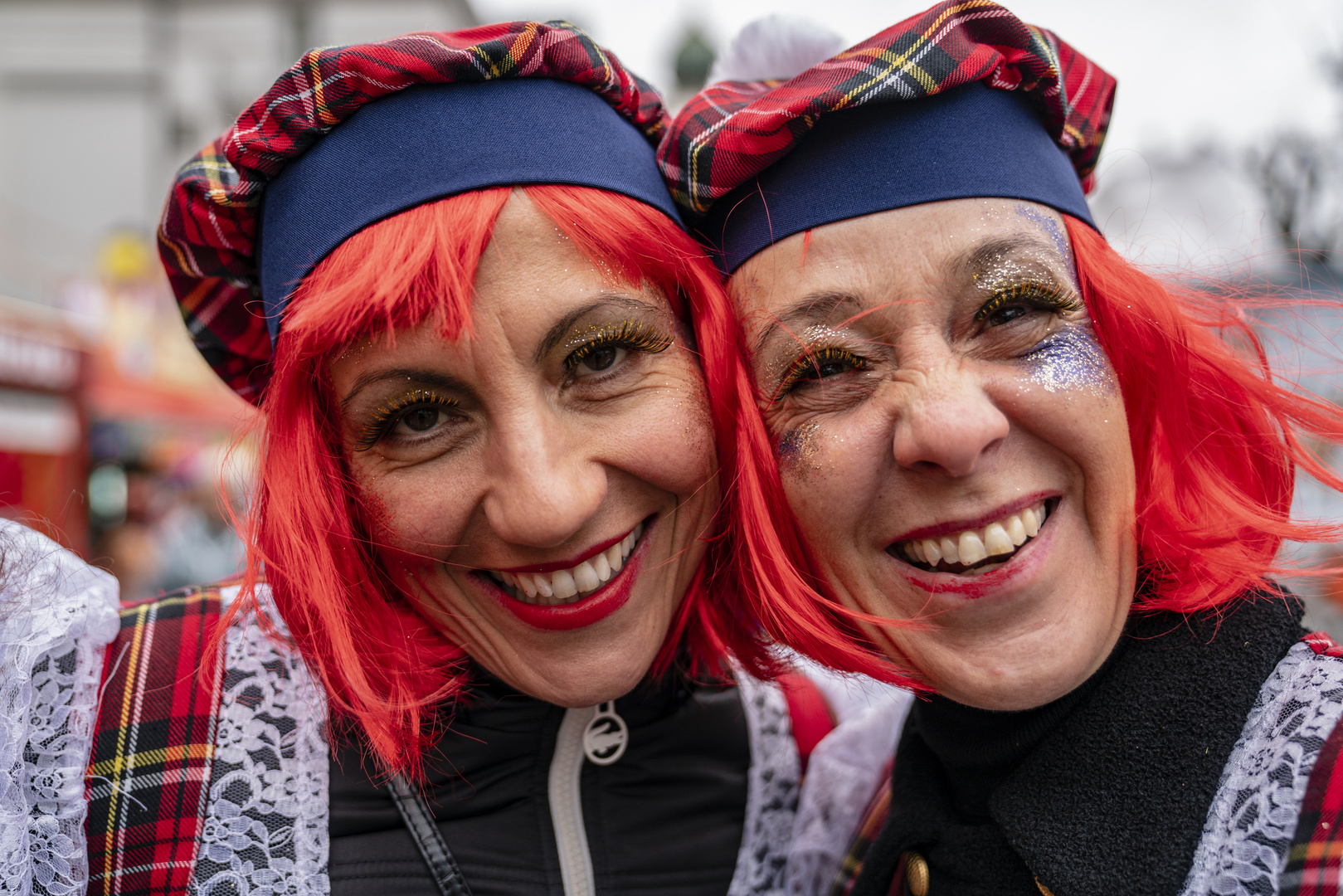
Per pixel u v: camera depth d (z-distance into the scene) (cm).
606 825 94
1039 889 79
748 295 85
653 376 83
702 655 99
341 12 1333
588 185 80
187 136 1280
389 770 85
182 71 1288
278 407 83
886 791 106
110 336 671
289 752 86
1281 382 95
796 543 87
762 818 103
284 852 83
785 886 102
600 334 78
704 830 98
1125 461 80
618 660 86
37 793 77
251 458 89
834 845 105
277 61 1308
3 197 1211
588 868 92
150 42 1241
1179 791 72
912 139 79
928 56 77
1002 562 82
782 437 84
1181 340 85
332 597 83
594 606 84
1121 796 75
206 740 84
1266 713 72
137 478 778
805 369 82
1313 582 94
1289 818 66
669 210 87
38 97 1230
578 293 77
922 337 78
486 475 79
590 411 80
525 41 80
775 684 103
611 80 86
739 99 90
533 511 75
